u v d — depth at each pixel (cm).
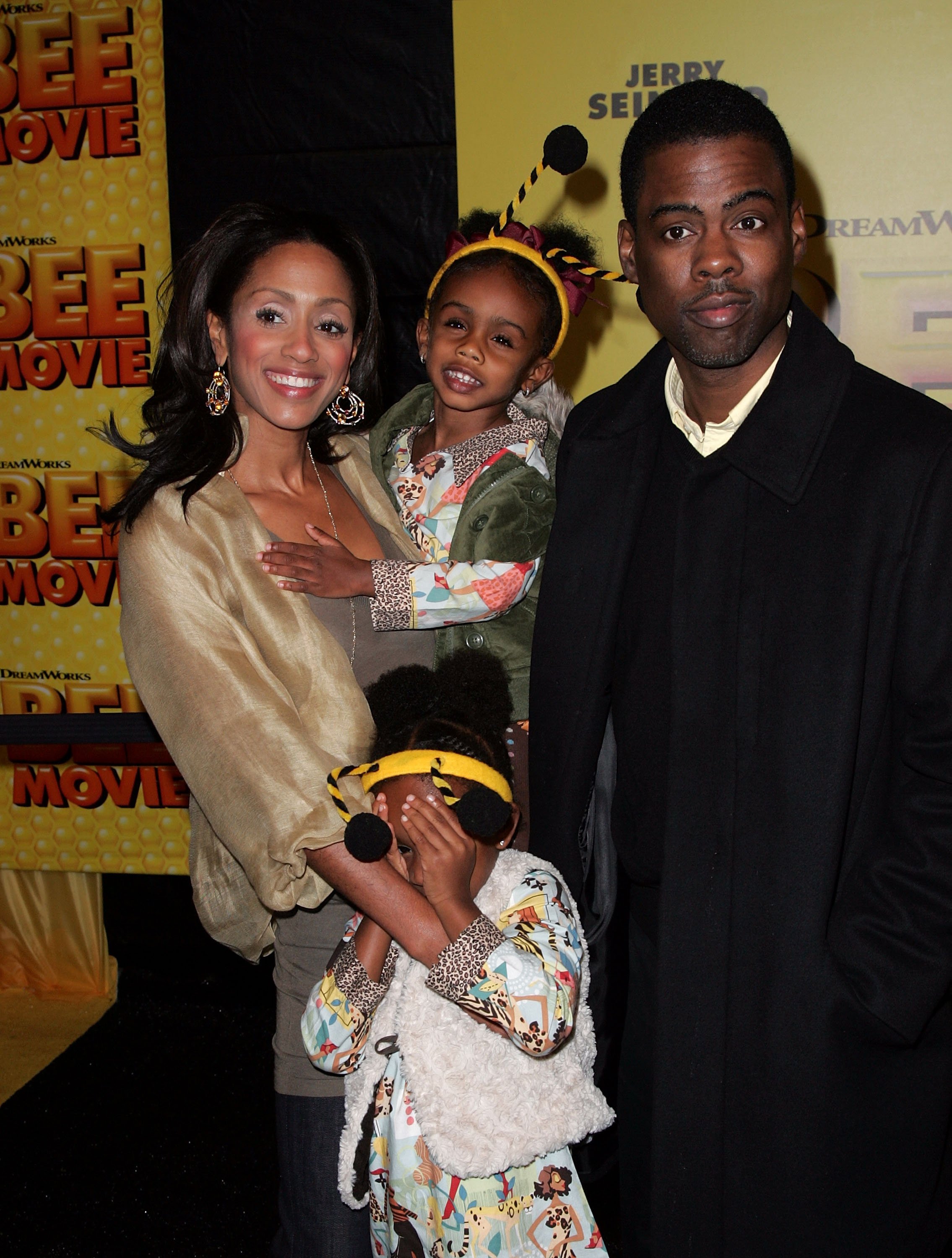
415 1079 152
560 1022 146
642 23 286
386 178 302
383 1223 165
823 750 148
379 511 203
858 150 285
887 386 154
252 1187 271
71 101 306
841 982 151
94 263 312
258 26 298
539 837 192
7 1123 298
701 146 143
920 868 148
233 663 163
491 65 293
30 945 363
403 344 311
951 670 143
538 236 221
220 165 305
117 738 258
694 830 159
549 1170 158
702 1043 158
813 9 279
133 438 318
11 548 328
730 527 158
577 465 180
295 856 152
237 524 171
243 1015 352
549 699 185
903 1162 159
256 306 170
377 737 165
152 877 357
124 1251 251
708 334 148
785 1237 158
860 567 146
